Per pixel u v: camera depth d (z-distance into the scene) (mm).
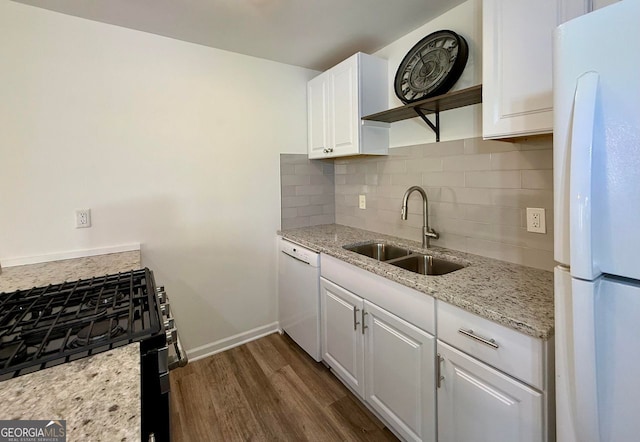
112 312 953
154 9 1648
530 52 1071
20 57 1579
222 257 2291
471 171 1654
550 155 1331
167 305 1133
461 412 1141
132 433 512
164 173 2021
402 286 1357
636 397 606
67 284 1219
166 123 2006
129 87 1870
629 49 565
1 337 815
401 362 1391
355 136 2039
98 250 1827
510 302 1054
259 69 2346
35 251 1661
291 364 2143
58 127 1688
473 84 1630
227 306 2344
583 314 640
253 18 1763
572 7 967
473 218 1660
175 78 2018
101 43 1776
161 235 2039
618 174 588
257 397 1816
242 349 2342
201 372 2061
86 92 1751
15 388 620
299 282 2201
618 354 620
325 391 1863
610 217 603
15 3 1559
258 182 2404
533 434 925
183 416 1674
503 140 1354
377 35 1991
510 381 974
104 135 1814
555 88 689
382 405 1528
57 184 1703
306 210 2643
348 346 1762
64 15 1673
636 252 578
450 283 1248
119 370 685
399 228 2139
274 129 2447
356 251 2029
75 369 686
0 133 1555
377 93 2082
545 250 1380
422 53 1809
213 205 2223
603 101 598
